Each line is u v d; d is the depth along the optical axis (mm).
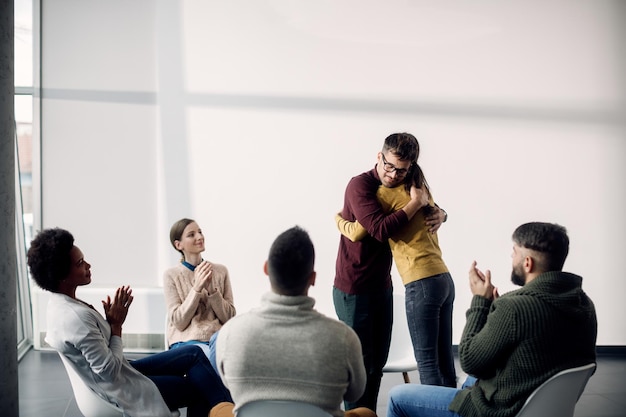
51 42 5262
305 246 2125
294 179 5398
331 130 5375
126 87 5312
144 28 5270
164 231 5402
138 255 5422
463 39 5316
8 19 3266
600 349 5535
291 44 5301
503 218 5449
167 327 3664
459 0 5289
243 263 5434
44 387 4496
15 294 3359
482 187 5426
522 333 2305
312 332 2078
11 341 3312
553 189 5438
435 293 3084
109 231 5402
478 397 2438
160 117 5332
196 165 5371
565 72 5359
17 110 5320
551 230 2439
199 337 3504
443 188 5426
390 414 2703
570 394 2367
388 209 3123
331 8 5277
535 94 5367
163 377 2996
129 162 5367
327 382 2070
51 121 5320
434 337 3123
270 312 2105
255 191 5398
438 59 5332
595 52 5348
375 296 3299
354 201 3107
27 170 5371
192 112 5336
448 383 3211
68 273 2801
